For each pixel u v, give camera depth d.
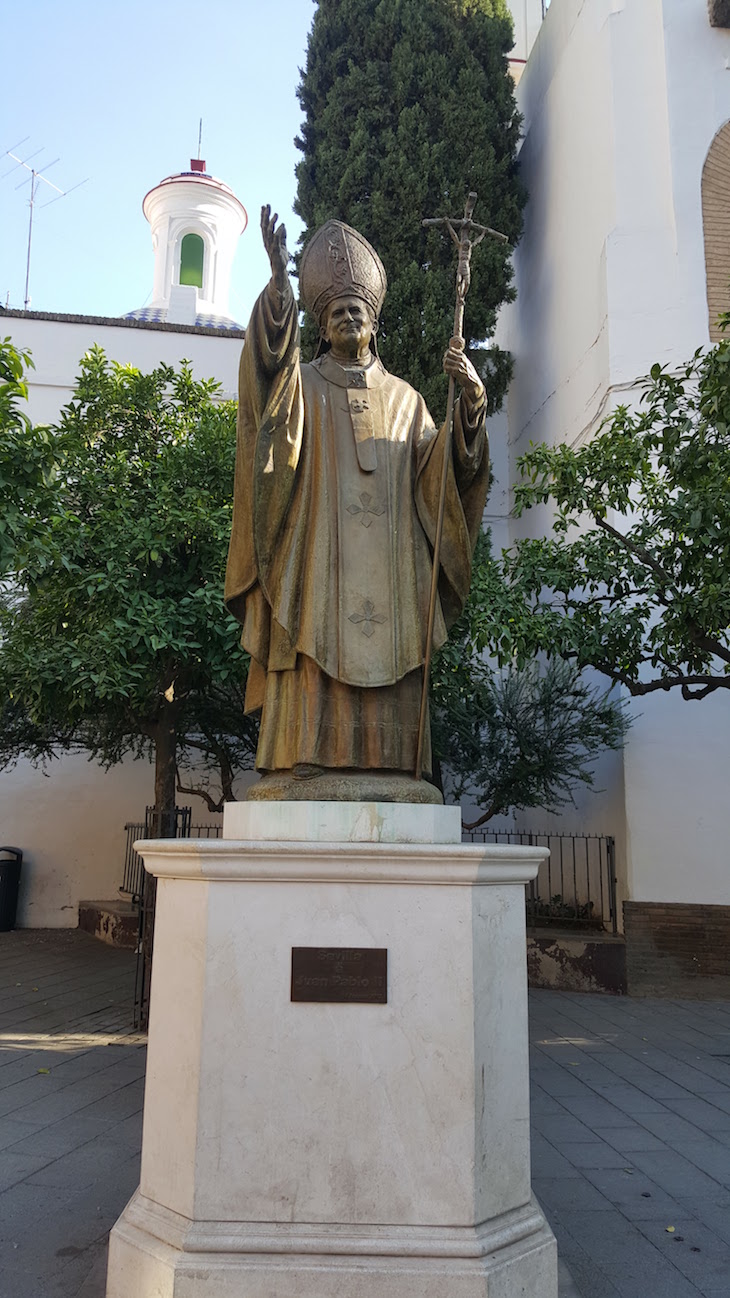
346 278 3.91
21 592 10.95
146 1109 3.33
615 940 10.46
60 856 14.55
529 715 11.22
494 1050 3.18
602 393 12.34
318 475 3.68
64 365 14.95
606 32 12.77
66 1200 4.37
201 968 3.12
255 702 3.84
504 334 17.22
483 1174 3.06
